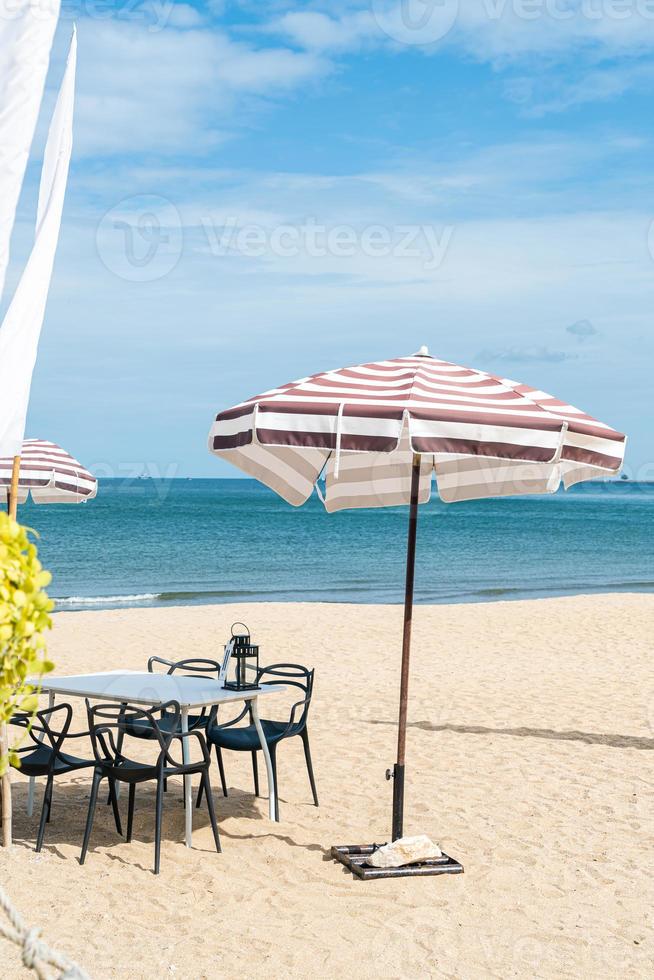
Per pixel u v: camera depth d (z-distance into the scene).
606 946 4.50
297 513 77.56
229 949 4.36
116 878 5.18
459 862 5.50
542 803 6.67
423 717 9.41
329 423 4.32
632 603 21.14
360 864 5.34
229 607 20.77
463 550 45.12
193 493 133.25
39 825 6.03
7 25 2.75
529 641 15.24
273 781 6.24
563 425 4.38
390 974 4.17
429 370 5.01
